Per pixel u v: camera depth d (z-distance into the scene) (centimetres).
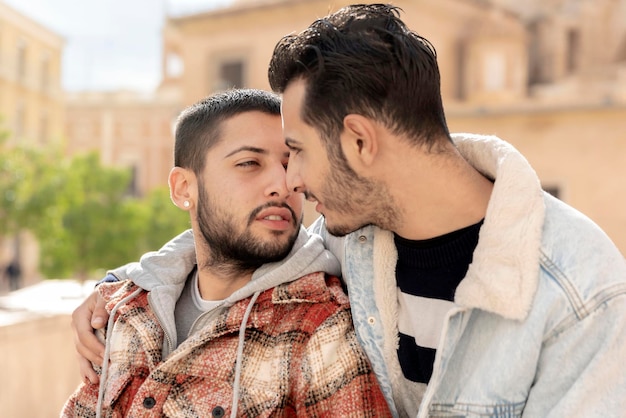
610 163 1303
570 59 1566
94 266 1780
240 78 1524
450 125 1412
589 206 1317
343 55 115
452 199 119
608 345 107
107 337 146
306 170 120
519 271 111
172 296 146
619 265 113
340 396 127
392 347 129
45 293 1215
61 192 1755
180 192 145
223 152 136
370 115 114
